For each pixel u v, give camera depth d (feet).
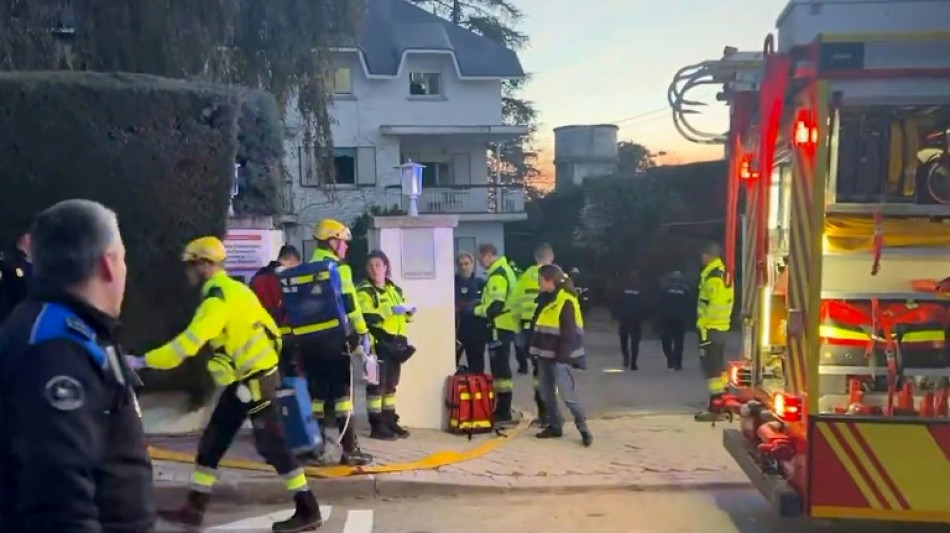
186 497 22.31
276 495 23.17
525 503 23.36
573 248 102.63
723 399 23.90
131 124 27.35
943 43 16.80
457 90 104.94
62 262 7.59
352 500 23.66
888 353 17.88
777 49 19.49
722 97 22.93
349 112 101.81
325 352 25.07
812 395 16.97
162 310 28.35
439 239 31.35
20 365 7.11
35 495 6.80
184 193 28.02
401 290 30.30
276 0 45.96
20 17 36.70
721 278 33.71
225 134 28.35
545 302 29.78
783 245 20.52
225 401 19.89
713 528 21.09
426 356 31.37
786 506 17.07
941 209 18.26
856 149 18.38
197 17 39.32
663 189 94.48
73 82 26.94
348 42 50.90
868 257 18.28
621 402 38.93
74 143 27.07
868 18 17.84
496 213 106.83
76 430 7.02
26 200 27.12
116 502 7.57
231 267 34.06
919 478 16.67
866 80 16.98
